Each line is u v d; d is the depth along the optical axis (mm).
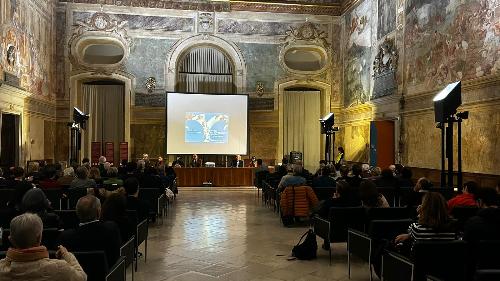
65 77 20078
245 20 21391
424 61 13898
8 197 8023
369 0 18391
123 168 12812
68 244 4133
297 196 9797
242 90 21312
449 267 4137
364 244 5660
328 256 7348
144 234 6801
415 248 4109
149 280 5965
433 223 4520
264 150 21547
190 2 21016
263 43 21500
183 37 21000
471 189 6711
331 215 6688
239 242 8391
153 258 7148
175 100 20016
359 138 19391
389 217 6238
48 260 2697
